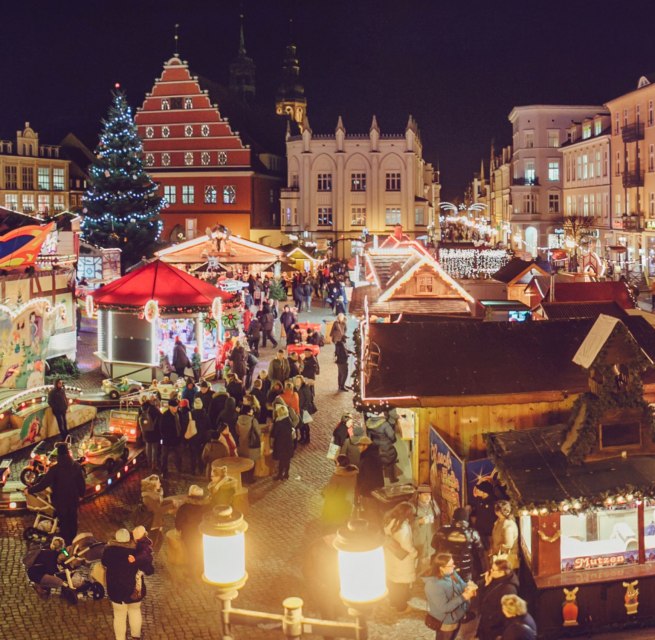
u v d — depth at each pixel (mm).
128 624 11406
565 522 11312
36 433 20312
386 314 25922
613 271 53875
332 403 24953
